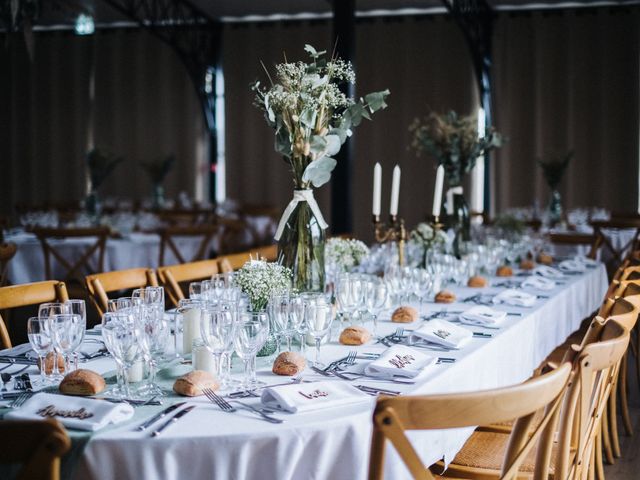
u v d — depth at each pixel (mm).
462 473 2039
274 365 2027
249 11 10352
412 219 10375
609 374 2090
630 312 2209
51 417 1594
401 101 10297
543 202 9812
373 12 10297
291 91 2549
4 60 11430
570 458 2086
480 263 4117
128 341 1808
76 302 2068
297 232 2596
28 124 11516
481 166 10062
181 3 10055
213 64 10914
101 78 11258
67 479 1497
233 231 8031
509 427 2324
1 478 1589
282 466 1558
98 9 10195
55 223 7133
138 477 1511
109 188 11336
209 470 1529
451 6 8133
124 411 1634
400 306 2988
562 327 3604
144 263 6160
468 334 2439
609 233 6977
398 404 1304
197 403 1745
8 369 2078
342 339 2389
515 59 9836
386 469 1669
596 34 9539
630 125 9469
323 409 1690
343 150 6637
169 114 11125
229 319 1854
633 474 3156
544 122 9773
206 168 11195
